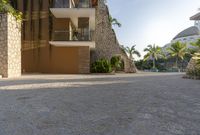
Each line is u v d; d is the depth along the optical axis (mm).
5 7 13297
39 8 22594
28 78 12875
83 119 3674
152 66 56938
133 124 3400
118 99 5566
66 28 22375
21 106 4664
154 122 3520
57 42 20156
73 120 3611
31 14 22500
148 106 4738
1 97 5789
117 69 25844
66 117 3797
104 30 26375
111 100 5418
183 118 3775
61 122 3492
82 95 6172
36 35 22297
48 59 22000
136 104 4949
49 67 21953
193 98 5789
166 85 9125
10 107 4562
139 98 5738
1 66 13211
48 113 4070
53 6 21328
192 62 14828
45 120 3600
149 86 8672
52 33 22234
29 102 5105
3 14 13156
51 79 12203
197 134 2941
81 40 20359
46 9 22547
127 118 3754
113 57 25000
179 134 2943
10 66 13523
